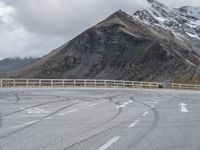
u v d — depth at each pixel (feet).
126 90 175.83
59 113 61.00
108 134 39.32
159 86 243.60
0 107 73.00
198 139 36.40
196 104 84.58
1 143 34.22
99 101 90.94
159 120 51.67
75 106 75.25
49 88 183.32
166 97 117.08
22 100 94.27
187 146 32.89
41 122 49.42
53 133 40.06
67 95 119.44
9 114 59.57
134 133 40.04
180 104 83.56
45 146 32.68
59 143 34.12
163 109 69.51
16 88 181.88
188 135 38.81
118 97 110.52
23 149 31.37
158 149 31.53
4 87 192.85
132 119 52.70
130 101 92.07
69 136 38.04
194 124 47.70
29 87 194.80
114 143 34.12
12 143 34.19
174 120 51.75
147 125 46.55
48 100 94.22
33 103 83.66
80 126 45.52
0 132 40.88
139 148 31.89
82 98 103.35
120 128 43.80
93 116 56.54
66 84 219.61
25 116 56.59
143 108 71.46
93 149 31.32
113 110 66.69
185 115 58.65
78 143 34.12
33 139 36.29
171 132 40.83
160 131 41.55
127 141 35.17
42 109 68.28
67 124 47.37
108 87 215.92
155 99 103.60
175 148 32.01
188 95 137.49
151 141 35.19
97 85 223.30
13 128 43.96
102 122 49.37
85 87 205.05
